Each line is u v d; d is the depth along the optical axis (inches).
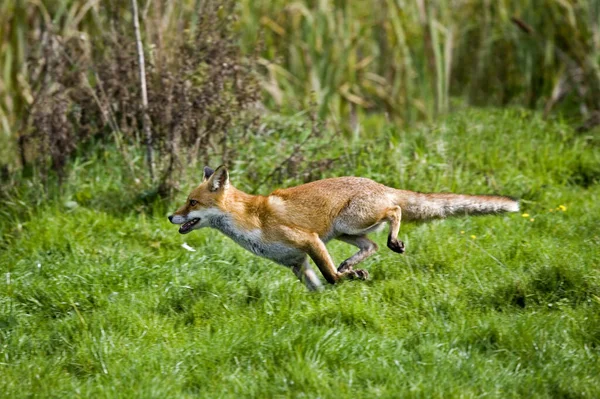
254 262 693.9
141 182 851.4
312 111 909.2
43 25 1020.5
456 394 457.1
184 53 889.5
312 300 599.5
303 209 642.2
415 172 882.1
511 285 604.1
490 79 1213.1
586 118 1090.1
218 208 647.8
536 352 509.0
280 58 984.9
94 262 689.6
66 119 893.2
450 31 1138.7
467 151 955.3
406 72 1142.3
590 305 576.7
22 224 794.2
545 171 936.3
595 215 783.7
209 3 894.4
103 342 531.8
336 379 481.4
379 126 1120.8
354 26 1181.1
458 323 552.1
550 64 1172.5
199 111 851.4
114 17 922.1
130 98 887.7
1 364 516.4
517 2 1204.5
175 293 619.2
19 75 1004.6
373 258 689.0
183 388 487.2
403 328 558.6
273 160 906.1
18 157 927.0
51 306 613.0
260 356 506.6
